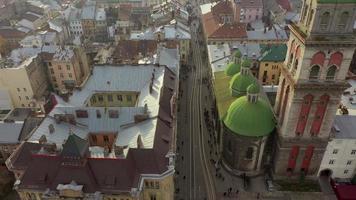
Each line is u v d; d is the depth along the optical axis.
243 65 103.44
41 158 73.12
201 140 113.62
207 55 161.12
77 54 143.25
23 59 135.38
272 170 96.19
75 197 69.31
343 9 67.81
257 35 164.38
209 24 180.12
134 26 195.88
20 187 72.75
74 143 69.50
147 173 73.56
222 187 95.19
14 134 96.62
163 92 95.81
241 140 90.50
